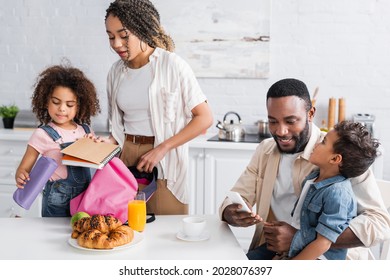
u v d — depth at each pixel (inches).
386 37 135.7
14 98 151.3
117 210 63.7
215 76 141.8
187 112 82.4
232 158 126.1
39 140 72.0
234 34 139.7
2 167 134.9
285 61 139.9
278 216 69.4
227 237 61.7
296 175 66.8
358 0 135.7
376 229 59.0
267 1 137.5
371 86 137.6
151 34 78.4
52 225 65.2
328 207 59.3
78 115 77.0
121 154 84.0
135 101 80.7
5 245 57.7
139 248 57.4
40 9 147.2
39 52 148.6
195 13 140.5
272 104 62.7
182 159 81.8
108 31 76.9
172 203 83.4
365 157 59.1
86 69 147.1
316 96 139.7
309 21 137.9
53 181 71.8
